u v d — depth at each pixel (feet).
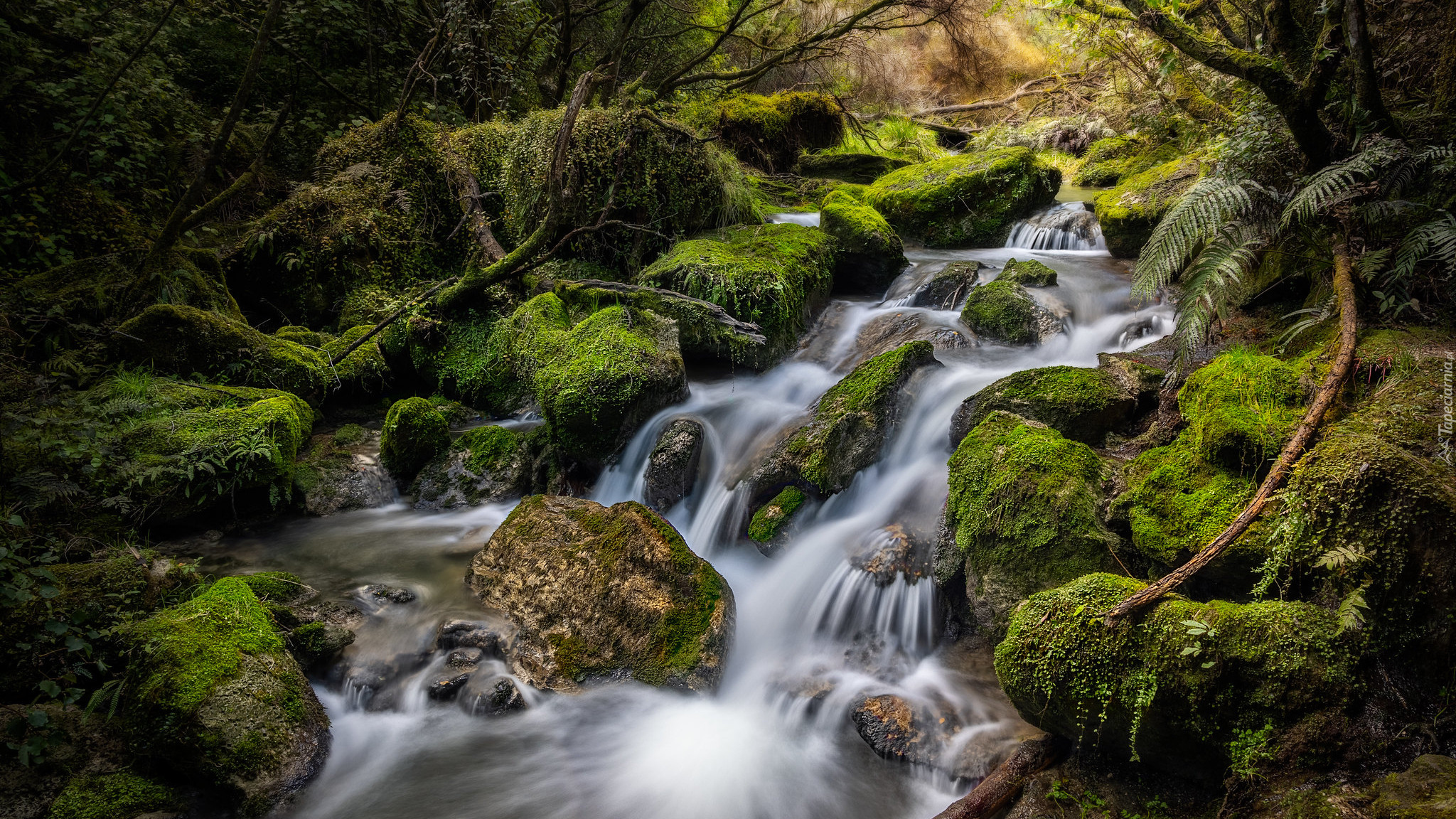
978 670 12.04
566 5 29.30
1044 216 28.53
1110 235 24.16
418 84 30.55
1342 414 10.27
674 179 24.14
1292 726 7.70
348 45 31.37
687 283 20.95
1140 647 8.57
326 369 20.47
